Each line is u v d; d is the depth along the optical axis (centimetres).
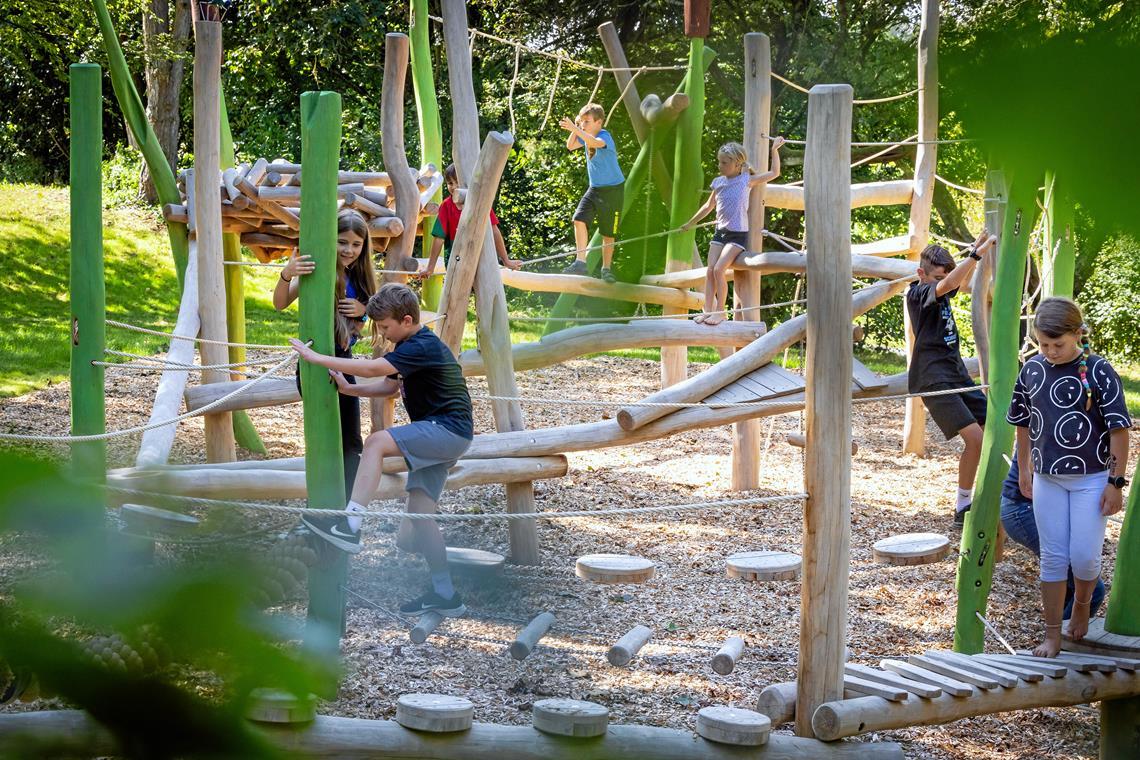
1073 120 50
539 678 523
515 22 2116
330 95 465
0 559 64
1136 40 49
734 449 948
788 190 1010
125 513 102
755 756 403
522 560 721
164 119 2231
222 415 853
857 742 421
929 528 851
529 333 1953
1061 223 58
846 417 416
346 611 600
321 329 483
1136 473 502
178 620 63
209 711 64
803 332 755
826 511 419
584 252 1059
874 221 2084
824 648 424
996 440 575
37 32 2041
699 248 1816
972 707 441
